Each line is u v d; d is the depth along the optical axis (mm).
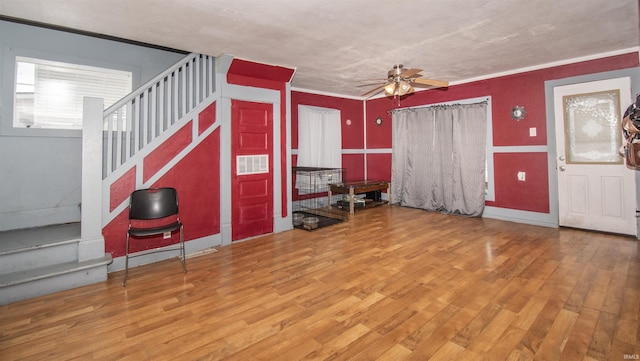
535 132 4426
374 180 6531
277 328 1947
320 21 2732
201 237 3574
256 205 4066
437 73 4695
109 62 3621
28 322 2041
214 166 3664
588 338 1776
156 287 2584
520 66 4375
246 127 3943
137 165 3100
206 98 3590
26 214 3195
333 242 3785
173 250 3242
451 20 2756
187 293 2463
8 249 2479
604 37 3258
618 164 3791
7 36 3059
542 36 3197
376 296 2357
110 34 2992
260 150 4094
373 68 4340
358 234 4129
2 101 3055
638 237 3670
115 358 1678
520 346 1722
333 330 1914
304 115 5797
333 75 4730
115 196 2977
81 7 2430
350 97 6551
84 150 2766
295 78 4949
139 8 2449
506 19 2758
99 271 2693
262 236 4109
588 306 2137
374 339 1814
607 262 2953
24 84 3174
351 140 6609
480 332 1865
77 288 2572
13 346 1785
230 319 2064
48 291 2461
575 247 3426
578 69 3998
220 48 3406
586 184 4043
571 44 3467
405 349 1716
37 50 3199
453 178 5250
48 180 3303
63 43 3344
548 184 4352
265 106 4137
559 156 4230
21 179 3168
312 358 1654
